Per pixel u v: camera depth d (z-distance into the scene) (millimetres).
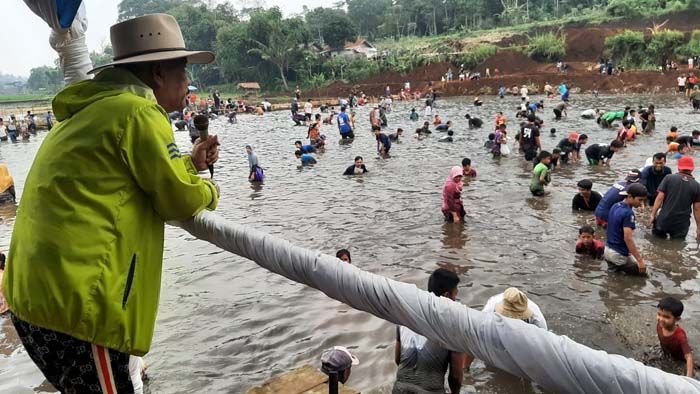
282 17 70250
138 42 1846
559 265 8055
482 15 79688
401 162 17734
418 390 4387
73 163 1623
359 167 16312
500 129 17641
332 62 66812
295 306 7105
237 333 6430
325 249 9430
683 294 6883
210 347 6113
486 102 41281
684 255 8195
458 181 10516
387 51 71125
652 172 10641
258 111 44094
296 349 6012
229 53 70438
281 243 1719
